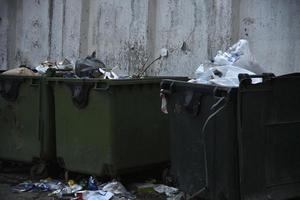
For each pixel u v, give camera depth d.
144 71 9.49
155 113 7.27
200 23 8.62
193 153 5.77
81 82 7.01
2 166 8.38
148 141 7.21
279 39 7.55
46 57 11.38
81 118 7.12
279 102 5.43
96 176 7.07
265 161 5.37
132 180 7.38
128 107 6.97
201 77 6.08
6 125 8.02
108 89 6.78
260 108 5.30
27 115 7.78
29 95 7.74
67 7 10.88
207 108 5.50
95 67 7.64
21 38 11.91
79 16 10.64
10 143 8.01
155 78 7.25
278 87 5.40
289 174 5.55
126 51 9.81
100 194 6.67
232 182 5.29
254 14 7.86
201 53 8.62
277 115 5.42
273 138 5.41
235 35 8.12
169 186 6.94
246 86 5.19
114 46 10.02
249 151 5.25
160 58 9.23
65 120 7.32
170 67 9.09
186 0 8.80
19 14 11.94
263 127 5.33
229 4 8.20
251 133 5.25
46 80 7.53
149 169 7.32
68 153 7.32
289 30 7.43
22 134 7.86
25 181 7.64
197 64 8.69
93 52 9.55
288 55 7.45
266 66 7.73
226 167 5.30
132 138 7.03
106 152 6.88
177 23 8.96
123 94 6.91
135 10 9.63
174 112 6.03
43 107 7.61
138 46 9.60
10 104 7.95
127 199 6.59
